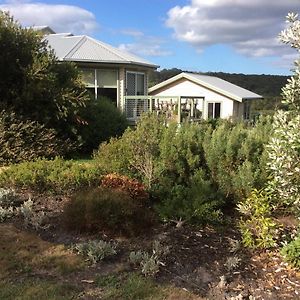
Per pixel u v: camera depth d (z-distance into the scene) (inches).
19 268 153.3
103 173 263.7
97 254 161.5
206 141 253.8
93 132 509.4
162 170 245.0
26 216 203.3
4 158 395.5
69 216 193.9
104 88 731.4
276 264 165.3
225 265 160.2
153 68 818.2
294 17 158.2
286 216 216.7
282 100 159.9
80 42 773.9
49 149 425.1
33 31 466.9
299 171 152.3
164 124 286.4
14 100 429.4
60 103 440.1
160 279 148.4
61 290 137.3
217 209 223.5
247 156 239.8
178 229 198.7
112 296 134.8
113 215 189.9
